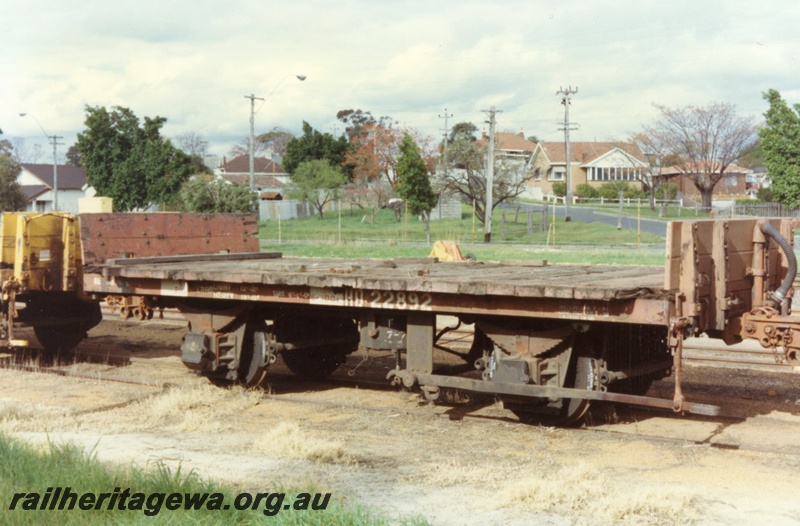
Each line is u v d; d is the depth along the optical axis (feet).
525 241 142.92
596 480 20.21
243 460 22.68
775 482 20.52
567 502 18.94
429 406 29.30
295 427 25.41
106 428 26.53
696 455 23.03
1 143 300.40
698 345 42.24
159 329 50.34
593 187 265.75
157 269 31.91
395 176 223.10
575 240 141.59
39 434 25.54
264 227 185.57
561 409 25.58
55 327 41.70
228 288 30.32
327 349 34.94
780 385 32.53
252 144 149.07
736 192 270.87
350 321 34.60
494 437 25.18
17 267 37.11
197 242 39.68
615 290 22.04
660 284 24.27
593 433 25.46
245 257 40.27
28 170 277.44
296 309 31.86
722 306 23.58
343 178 227.20
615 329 25.58
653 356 28.04
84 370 36.91
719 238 23.65
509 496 19.11
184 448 24.04
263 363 31.63
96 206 39.91
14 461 20.54
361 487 20.18
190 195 117.08
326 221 205.57
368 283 26.55
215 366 31.76
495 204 173.58
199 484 19.19
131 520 16.90
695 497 19.31
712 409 21.98
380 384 33.30
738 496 19.40
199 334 31.81
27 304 40.42
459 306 25.30
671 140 214.07
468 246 124.67
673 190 232.94
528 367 25.05
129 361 39.17
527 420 26.63
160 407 28.71
